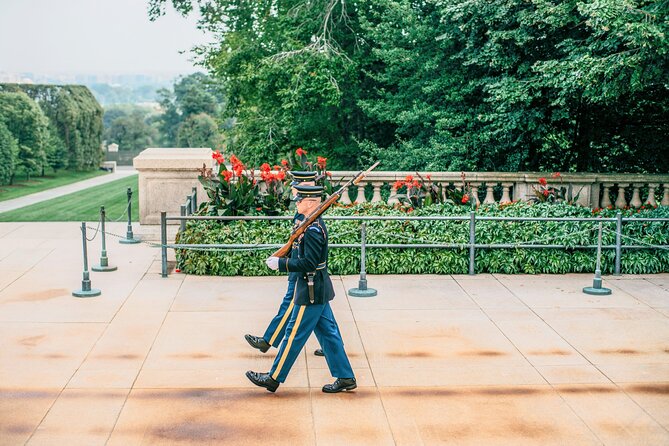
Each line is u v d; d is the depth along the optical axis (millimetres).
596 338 7395
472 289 9180
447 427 5438
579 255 10062
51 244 11828
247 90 19703
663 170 15703
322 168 11102
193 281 9453
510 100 12977
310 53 16828
